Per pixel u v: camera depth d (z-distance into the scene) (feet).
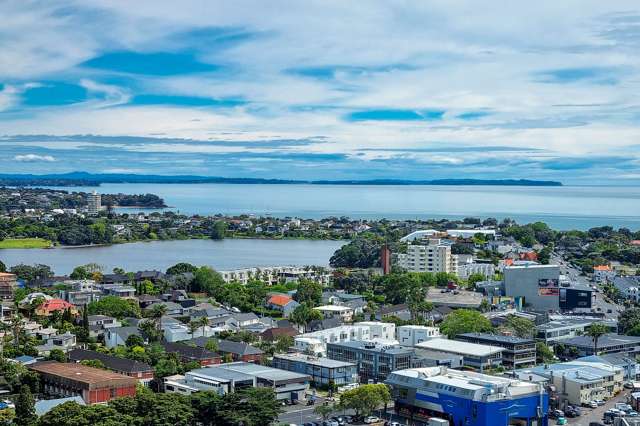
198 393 654.53
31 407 608.60
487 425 649.61
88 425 558.56
